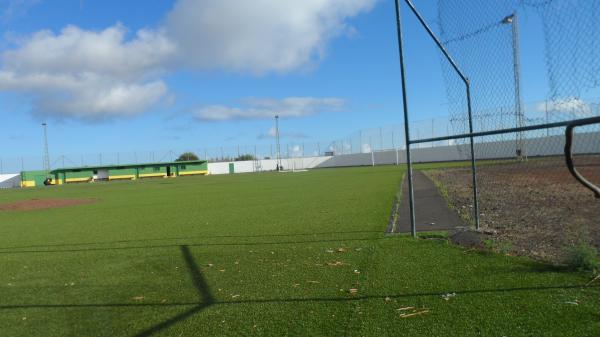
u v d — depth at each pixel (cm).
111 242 883
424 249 637
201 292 507
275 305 445
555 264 511
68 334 405
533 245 607
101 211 1595
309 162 7938
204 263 650
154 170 7431
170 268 634
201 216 1246
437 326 366
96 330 411
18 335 408
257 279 544
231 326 398
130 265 667
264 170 8206
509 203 1039
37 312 470
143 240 884
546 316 370
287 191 2059
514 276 480
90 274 623
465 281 475
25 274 642
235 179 4200
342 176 3328
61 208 1823
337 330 373
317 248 698
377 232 799
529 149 1245
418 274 514
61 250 826
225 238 848
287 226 947
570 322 356
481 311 390
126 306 475
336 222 955
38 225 1268
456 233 721
